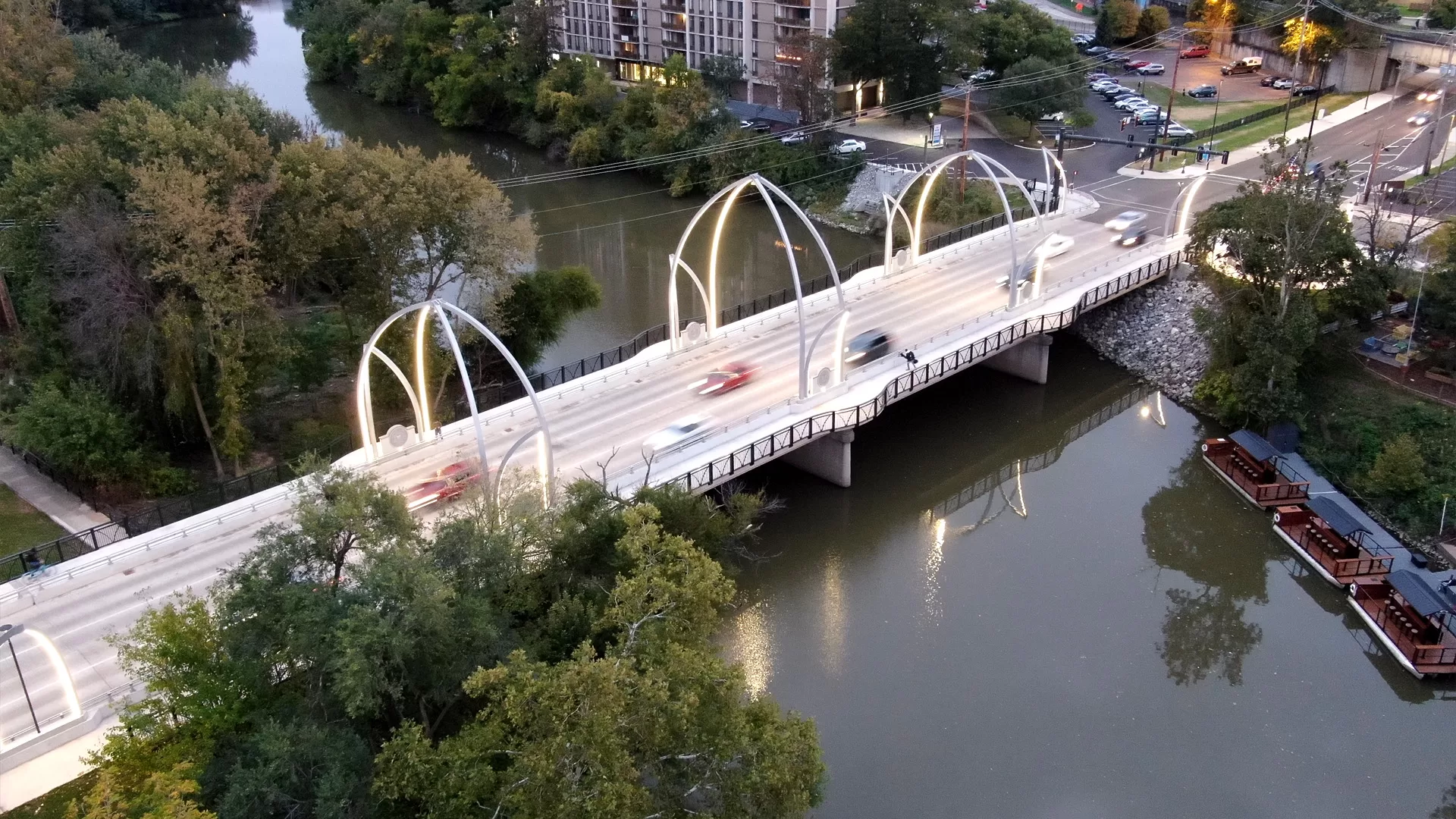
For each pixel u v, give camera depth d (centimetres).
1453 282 5925
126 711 3144
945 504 6222
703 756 3100
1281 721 4453
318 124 15112
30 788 3447
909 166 10962
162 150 6044
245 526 4938
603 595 3769
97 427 5522
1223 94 13250
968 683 4650
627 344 7244
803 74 11688
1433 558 5312
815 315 7244
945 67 12188
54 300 6303
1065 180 9425
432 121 15638
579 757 2780
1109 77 14238
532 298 7206
